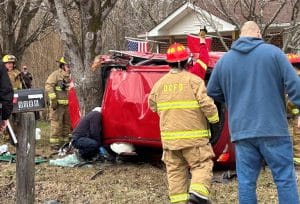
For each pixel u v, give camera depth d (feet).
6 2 46.57
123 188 22.58
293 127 26.61
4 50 47.24
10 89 17.22
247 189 14.98
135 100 25.32
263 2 38.81
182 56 18.40
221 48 62.49
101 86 29.68
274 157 14.60
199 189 17.71
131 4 79.66
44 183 23.53
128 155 26.45
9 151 32.17
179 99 18.13
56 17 31.09
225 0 41.88
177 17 66.95
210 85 15.99
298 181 22.67
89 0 29.86
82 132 27.04
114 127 26.11
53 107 34.17
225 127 24.12
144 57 26.78
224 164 25.05
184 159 18.65
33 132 17.88
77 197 21.34
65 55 30.22
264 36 36.40
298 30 38.01
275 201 20.20
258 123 14.58
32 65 78.33
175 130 18.11
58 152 31.73
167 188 22.53
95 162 27.45
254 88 14.71
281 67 14.53
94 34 29.73
